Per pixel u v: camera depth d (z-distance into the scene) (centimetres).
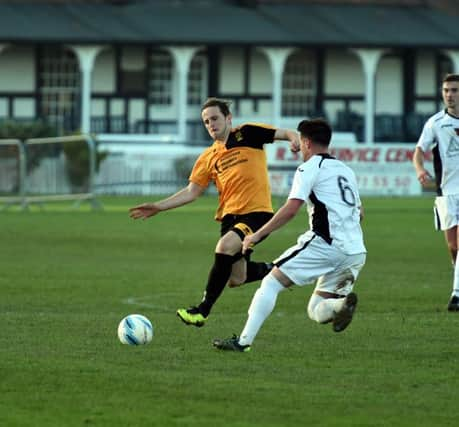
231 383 3247
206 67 17288
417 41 17000
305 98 17688
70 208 11800
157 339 3941
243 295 5250
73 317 4497
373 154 13225
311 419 2892
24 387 3186
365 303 4994
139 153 14425
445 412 2978
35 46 16800
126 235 8556
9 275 5972
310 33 16888
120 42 16125
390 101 17775
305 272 3628
